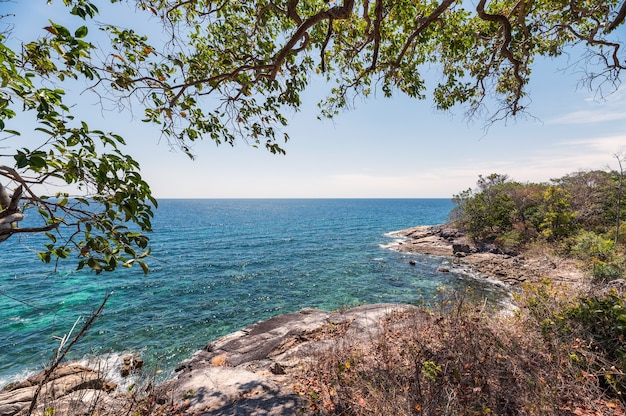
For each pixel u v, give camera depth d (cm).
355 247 4428
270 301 2123
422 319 618
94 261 225
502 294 2008
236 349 847
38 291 2333
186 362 1088
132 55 406
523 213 3516
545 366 376
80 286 2480
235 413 373
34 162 176
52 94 213
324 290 2362
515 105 697
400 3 569
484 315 548
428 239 4475
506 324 516
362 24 657
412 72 741
